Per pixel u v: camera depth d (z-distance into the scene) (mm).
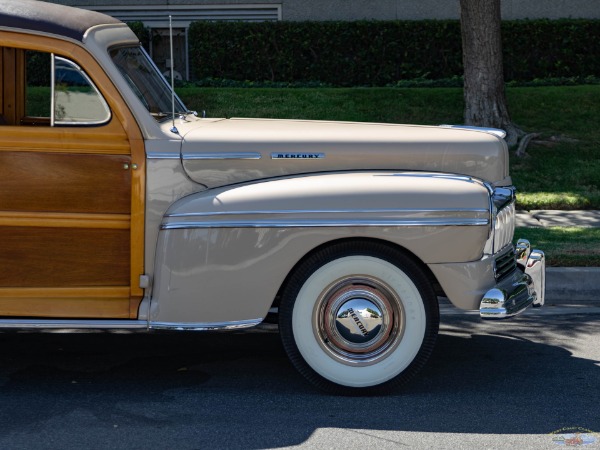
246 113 14172
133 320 5184
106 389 5383
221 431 4719
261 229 5082
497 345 6367
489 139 5555
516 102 14227
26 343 6332
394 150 5402
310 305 5188
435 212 5102
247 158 5250
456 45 17328
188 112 6238
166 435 4660
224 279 5117
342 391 5266
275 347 6293
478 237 5137
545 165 12312
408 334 5203
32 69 5496
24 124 5617
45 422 4828
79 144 5090
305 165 5324
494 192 5445
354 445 4547
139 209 5129
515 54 17250
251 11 18953
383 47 17328
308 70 17422
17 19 5086
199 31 17422
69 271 5164
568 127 13586
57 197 5109
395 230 5082
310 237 5086
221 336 6562
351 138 5406
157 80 5914
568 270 7645
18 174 5082
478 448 4516
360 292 5195
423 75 16984
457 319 7055
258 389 5398
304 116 14047
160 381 5543
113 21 5758
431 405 5137
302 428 4766
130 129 5117
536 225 9836
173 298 5133
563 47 17281
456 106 14281
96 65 5090
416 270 5164
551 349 6270
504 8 18297
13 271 5152
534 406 5133
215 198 5121
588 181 11867
